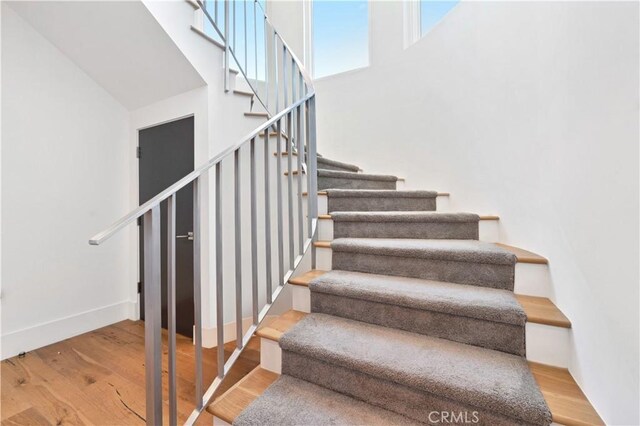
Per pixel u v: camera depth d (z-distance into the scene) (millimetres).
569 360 1022
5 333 1989
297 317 1442
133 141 2646
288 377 1216
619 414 729
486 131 1958
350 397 1095
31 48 2094
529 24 1458
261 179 2379
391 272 1572
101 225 2512
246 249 2318
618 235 748
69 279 2320
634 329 684
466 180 2215
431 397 971
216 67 2195
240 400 1097
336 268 1722
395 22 3041
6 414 1446
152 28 1881
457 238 1819
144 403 1531
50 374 1788
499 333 1123
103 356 2004
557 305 1156
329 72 3654
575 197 996
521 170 1534
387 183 2723
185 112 2258
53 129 2225
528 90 1462
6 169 2000
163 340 2271
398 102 2973
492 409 879
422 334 1243
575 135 998
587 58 918
